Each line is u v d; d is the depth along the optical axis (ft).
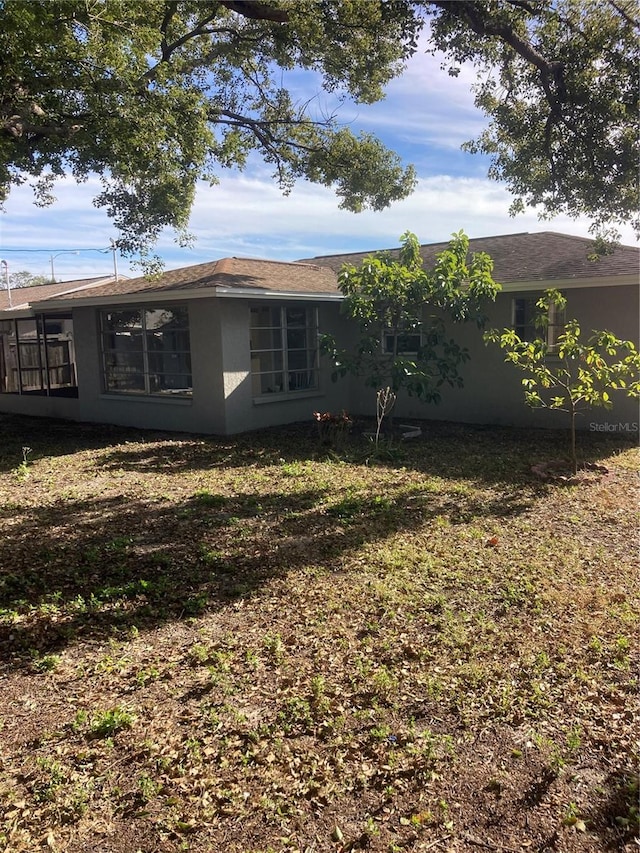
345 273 36.52
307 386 44.60
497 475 27.32
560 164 33.55
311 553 18.31
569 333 26.86
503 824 8.20
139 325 42.34
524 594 15.11
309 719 10.37
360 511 22.34
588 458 30.35
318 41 37.50
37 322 51.96
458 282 34.58
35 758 9.64
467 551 18.10
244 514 22.40
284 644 13.02
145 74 32.83
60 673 12.14
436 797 8.68
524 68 32.53
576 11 29.37
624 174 30.99
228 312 37.68
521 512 21.83
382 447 32.94
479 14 28.86
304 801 8.64
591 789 8.75
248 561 17.81
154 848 7.91
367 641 13.01
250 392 39.58
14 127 31.42
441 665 12.01
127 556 18.37
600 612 14.03
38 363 56.80
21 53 27.20
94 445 36.88
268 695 11.17
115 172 37.78
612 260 37.58
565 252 42.01
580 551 17.92
